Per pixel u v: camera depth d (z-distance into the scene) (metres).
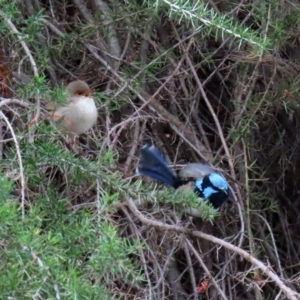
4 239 5.44
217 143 10.47
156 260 8.16
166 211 8.40
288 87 9.70
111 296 6.43
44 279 5.16
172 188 8.59
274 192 11.12
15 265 5.16
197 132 10.66
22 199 6.21
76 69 10.01
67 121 8.38
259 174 10.34
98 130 9.24
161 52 9.71
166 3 7.86
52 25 9.35
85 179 7.31
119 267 5.63
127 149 9.62
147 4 9.18
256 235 10.36
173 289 9.36
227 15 9.66
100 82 9.92
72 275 5.25
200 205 7.38
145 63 9.71
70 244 5.87
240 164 9.90
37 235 5.47
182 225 8.57
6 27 7.83
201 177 8.72
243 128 9.32
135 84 9.05
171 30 10.22
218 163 9.61
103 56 9.89
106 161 7.21
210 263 9.54
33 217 5.85
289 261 10.73
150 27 9.55
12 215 5.40
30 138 6.95
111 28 9.50
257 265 7.42
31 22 8.22
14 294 5.08
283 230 10.93
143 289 7.61
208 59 9.52
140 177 9.18
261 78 10.38
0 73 8.30
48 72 9.71
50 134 7.05
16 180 6.79
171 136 10.21
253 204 9.75
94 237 5.90
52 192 6.98
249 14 9.59
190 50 10.28
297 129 10.95
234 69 10.25
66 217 6.70
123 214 8.78
